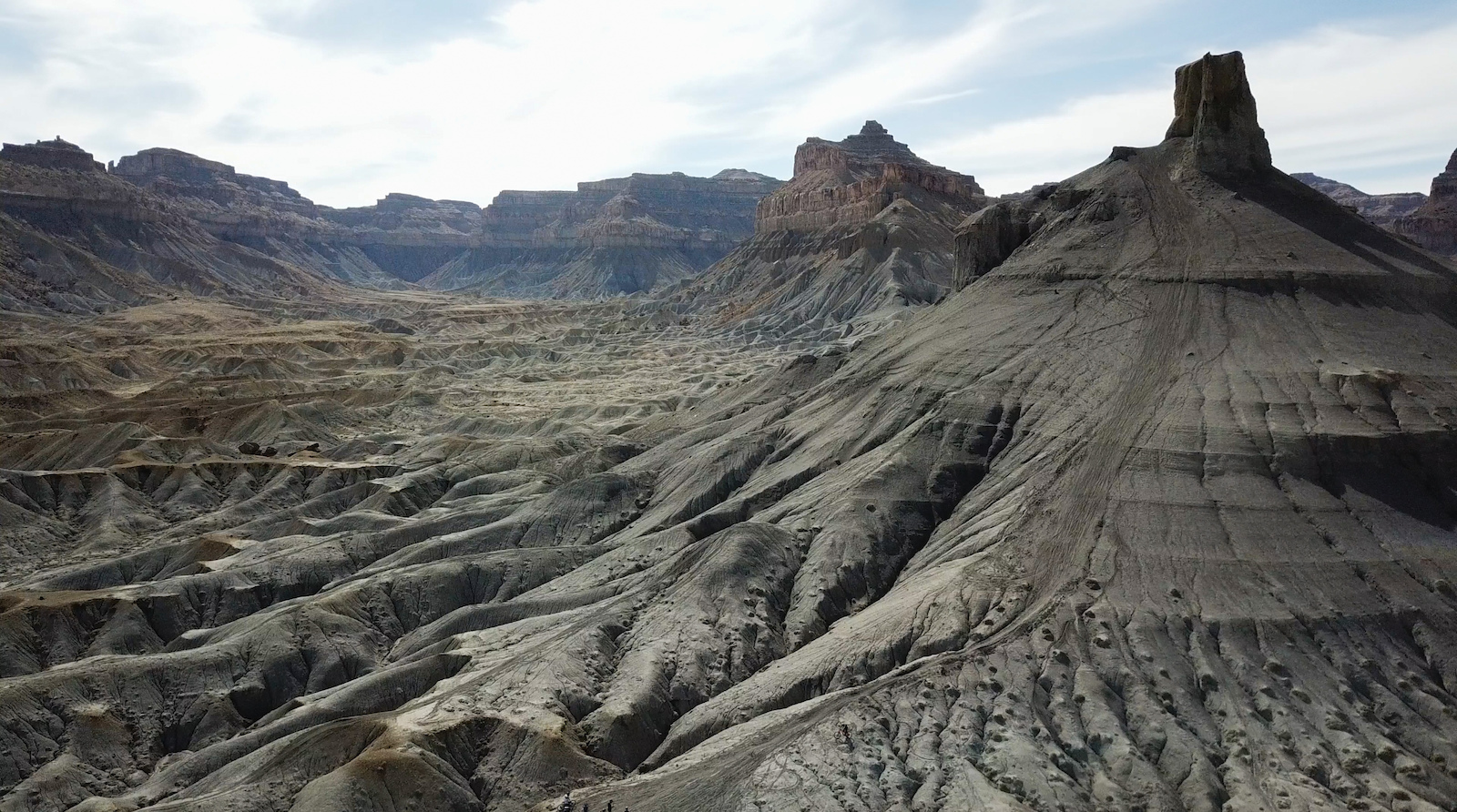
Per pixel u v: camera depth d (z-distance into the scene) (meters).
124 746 64.75
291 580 87.25
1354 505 63.84
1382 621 57.31
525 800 53.34
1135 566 61.69
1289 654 55.47
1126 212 94.88
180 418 149.12
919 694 54.44
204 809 51.59
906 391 90.44
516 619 75.94
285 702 70.81
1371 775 48.81
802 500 83.19
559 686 61.44
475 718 57.94
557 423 142.38
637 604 71.75
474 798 53.53
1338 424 67.75
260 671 71.69
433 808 51.69
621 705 59.50
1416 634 56.81
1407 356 73.88
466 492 111.62
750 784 49.34
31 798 58.91
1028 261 97.38
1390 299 80.00
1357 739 51.12
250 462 122.88
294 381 195.50
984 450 79.56
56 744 63.41
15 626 76.19
